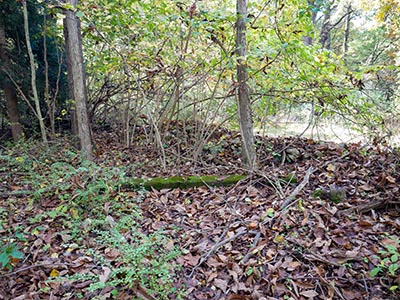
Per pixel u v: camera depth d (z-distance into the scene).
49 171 3.89
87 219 2.79
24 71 5.78
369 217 2.63
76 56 4.12
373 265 2.09
